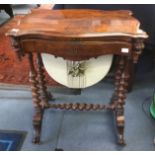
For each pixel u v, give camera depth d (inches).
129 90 73.4
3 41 109.0
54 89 75.8
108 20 47.5
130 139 58.7
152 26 69.9
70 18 49.3
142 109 67.8
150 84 77.7
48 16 50.7
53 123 63.6
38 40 42.7
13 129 62.1
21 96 74.2
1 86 78.6
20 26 45.2
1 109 68.9
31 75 51.8
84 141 58.4
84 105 59.2
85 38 40.8
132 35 40.3
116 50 42.9
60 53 43.8
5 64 91.4
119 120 55.6
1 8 134.7
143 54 74.5
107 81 78.0
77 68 50.6
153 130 61.1
